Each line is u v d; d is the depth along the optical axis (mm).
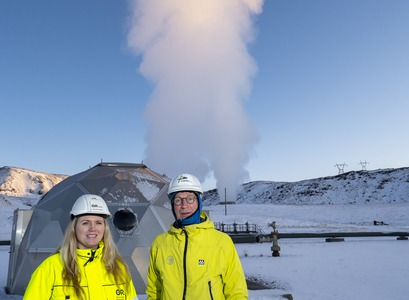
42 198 9195
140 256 7613
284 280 11070
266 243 25422
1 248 21828
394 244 23172
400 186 114000
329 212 67188
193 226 3146
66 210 8055
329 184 132125
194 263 3051
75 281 2730
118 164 9461
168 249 3184
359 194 116312
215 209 70000
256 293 8102
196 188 3322
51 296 2732
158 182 9078
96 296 2787
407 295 9031
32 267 7668
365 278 11422
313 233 33375
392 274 12195
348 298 8695
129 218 7758
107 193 8156
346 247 21531
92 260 2879
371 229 39938
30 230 8023
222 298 3078
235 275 3152
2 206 60406
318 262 15266
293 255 17859
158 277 3297
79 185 8414
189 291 2994
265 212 67250
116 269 2938
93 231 2936
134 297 3041
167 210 8438
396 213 63844
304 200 122062
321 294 9094
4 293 8070
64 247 2830
